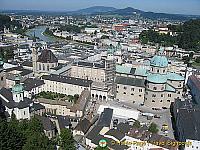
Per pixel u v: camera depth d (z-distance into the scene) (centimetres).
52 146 18838
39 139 18125
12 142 17850
